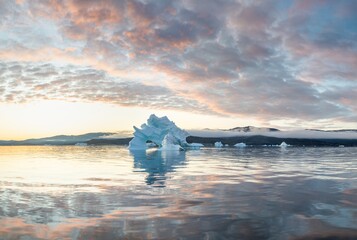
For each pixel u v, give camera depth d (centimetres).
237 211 988
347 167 2677
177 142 7444
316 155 5169
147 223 851
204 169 2436
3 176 1916
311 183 1628
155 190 1384
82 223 850
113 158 4059
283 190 1395
